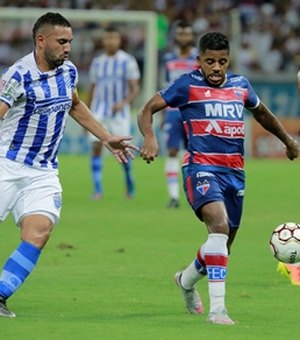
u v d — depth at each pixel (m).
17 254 24.39
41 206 24.66
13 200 24.94
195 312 25.86
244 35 108.94
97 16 84.62
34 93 24.53
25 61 24.66
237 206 25.27
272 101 92.44
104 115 59.34
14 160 24.81
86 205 54.19
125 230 44.03
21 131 24.77
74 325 23.86
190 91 24.98
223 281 24.02
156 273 32.78
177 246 39.41
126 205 54.44
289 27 111.19
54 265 34.19
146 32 85.44
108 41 59.25
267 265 34.75
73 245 39.25
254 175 73.12
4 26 93.25
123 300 27.86
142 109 25.30
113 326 23.80
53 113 24.89
